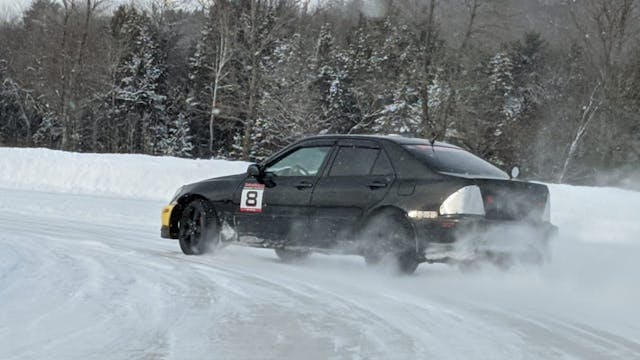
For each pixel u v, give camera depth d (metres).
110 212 23.89
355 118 76.56
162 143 86.00
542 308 9.83
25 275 11.30
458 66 56.25
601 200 26.58
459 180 11.66
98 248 15.13
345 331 8.12
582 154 59.41
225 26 70.56
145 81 86.75
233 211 14.20
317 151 13.45
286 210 13.39
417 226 11.78
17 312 8.66
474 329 8.38
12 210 23.67
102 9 77.06
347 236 12.60
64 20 73.12
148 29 89.25
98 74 79.06
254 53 67.44
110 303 9.36
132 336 7.63
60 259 13.20
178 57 95.06
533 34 78.50
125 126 86.81
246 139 67.44
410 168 12.21
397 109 65.62
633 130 56.69
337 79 76.50
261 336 7.80
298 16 73.62
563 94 64.94
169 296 9.98
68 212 23.62
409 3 56.03
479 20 54.88
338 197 12.76
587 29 58.31
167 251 15.22
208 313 8.94
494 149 62.19
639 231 22.44
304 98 67.38
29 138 89.38
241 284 11.19
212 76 77.06
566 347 7.58
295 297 10.18
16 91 89.62
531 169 62.44
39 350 6.97
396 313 9.20
